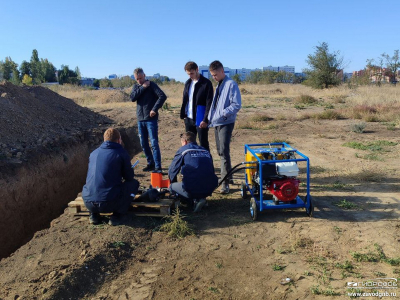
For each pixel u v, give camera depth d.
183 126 13.99
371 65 34.81
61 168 10.01
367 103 19.77
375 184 6.41
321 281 3.55
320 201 5.67
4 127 10.49
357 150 9.12
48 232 4.75
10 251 7.19
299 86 40.88
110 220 4.87
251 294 3.40
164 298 3.38
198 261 4.00
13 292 3.41
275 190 4.93
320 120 14.97
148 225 4.89
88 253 4.05
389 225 4.74
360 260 3.89
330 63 36.19
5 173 7.94
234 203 5.70
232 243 4.39
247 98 25.77
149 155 7.50
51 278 3.60
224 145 5.84
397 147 9.34
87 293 3.49
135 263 4.01
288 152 5.41
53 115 13.94
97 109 19.53
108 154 4.77
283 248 4.22
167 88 41.75
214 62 5.58
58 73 67.62
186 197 5.19
